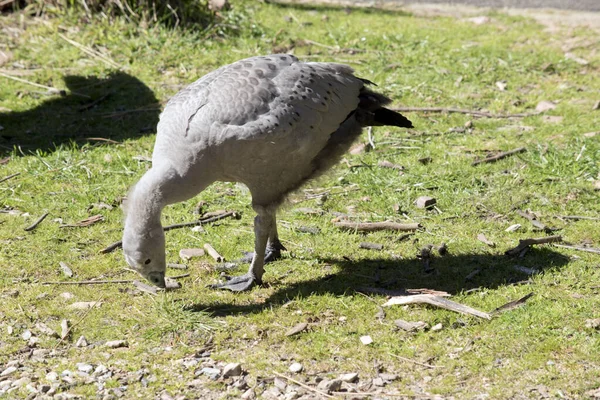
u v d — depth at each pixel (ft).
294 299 33.60
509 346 30.09
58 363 29.94
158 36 62.59
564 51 60.80
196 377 28.96
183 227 40.04
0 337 31.48
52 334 31.58
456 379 28.48
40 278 35.60
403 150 47.34
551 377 28.30
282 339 31.01
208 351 30.50
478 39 63.77
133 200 31.40
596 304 32.37
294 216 40.83
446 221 39.88
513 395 27.48
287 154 32.35
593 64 58.13
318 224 40.09
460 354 29.78
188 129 31.48
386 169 45.03
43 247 37.99
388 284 34.63
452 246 37.50
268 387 28.35
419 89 55.42
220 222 40.50
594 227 38.47
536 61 58.90
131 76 58.03
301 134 32.35
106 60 59.98
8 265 36.50
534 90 54.95
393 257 36.94
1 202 42.01
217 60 60.23
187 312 32.63
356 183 43.91
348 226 39.42
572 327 30.99
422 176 44.09
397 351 30.12
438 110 52.29
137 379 28.86
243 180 32.83
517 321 31.40
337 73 34.53
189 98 32.35
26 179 44.42
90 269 36.32
